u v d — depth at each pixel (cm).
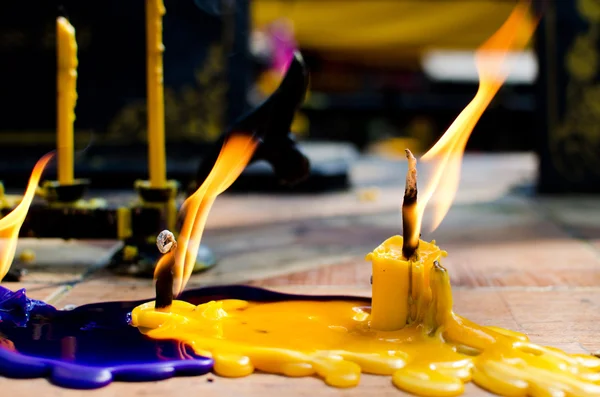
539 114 128
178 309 56
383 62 383
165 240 56
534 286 64
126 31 136
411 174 53
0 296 58
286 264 70
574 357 52
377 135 308
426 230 87
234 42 137
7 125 135
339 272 68
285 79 61
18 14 133
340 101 315
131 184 131
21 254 70
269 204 114
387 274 54
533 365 51
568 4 125
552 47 126
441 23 304
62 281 65
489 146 293
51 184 67
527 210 106
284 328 55
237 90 138
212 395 49
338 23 305
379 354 52
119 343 53
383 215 101
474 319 58
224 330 54
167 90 137
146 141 138
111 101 137
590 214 101
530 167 199
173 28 136
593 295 62
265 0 278
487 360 51
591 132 126
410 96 327
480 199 121
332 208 109
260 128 61
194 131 138
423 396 49
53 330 55
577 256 72
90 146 138
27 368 51
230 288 61
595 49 125
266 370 51
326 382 50
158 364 51
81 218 67
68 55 67
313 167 131
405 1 284
